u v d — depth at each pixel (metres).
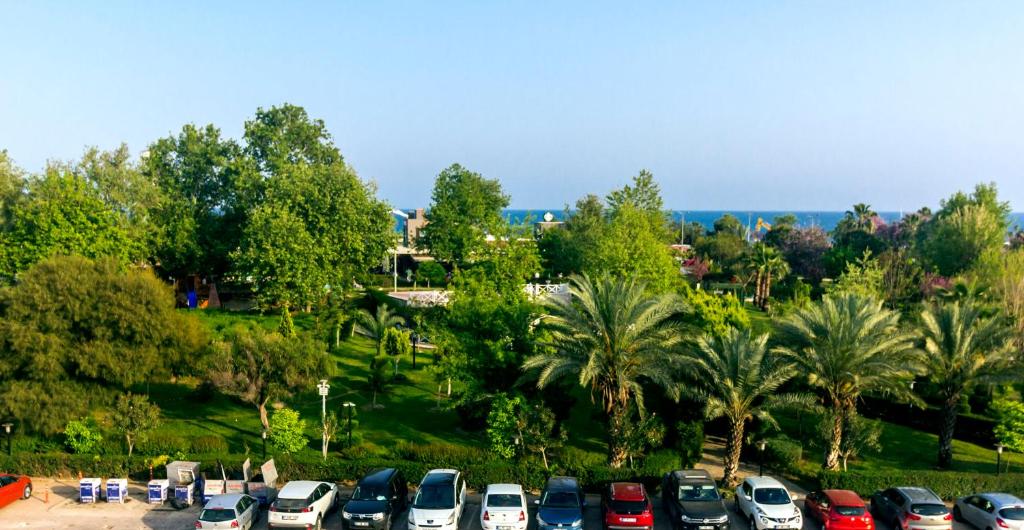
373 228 62.12
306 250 54.28
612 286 30.47
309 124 73.81
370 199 63.44
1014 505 23.02
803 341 31.06
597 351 29.00
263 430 30.25
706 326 36.62
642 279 53.19
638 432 28.91
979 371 30.09
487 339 33.19
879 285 60.91
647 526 23.02
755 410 28.28
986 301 50.34
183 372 35.62
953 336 30.25
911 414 37.12
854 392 30.16
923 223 101.75
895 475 26.95
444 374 33.78
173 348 34.03
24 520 25.16
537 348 33.12
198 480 27.45
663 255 57.81
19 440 31.17
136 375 32.09
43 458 29.33
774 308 55.66
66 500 27.22
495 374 32.75
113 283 33.06
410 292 71.38
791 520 22.97
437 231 82.06
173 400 38.75
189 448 30.66
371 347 52.31
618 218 71.06
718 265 107.56
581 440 33.28
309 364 32.81
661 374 29.14
